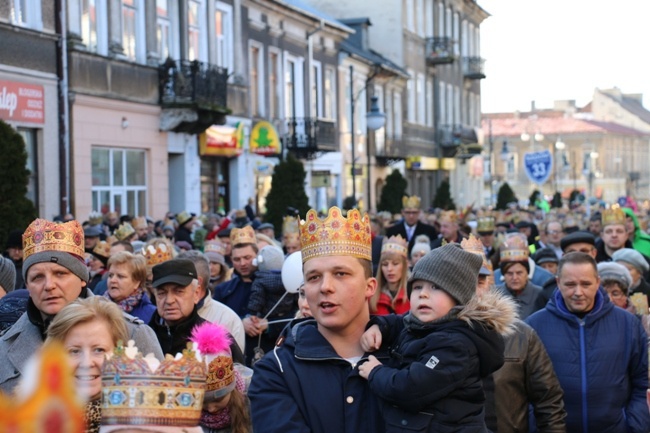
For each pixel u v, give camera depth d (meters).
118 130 24.11
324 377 3.91
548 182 105.56
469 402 3.99
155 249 8.52
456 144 59.56
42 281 5.25
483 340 4.03
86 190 22.69
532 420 6.29
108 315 4.30
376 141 47.06
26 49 20.48
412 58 54.16
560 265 6.70
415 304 4.11
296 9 35.47
